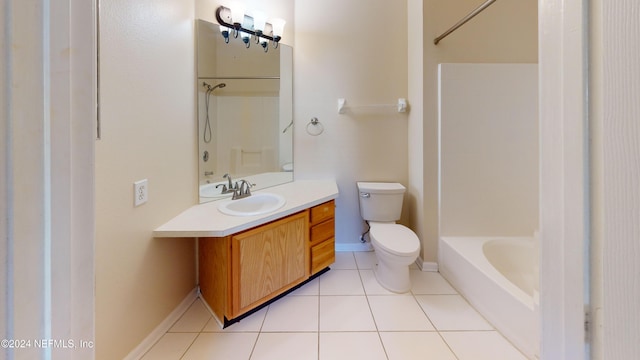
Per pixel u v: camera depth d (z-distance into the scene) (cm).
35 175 36
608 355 40
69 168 41
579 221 44
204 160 196
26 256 35
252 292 164
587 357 43
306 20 257
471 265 177
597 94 41
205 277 181
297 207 185
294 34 257
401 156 263
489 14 214
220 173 210
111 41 114
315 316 168
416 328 156
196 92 188
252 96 230
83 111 44
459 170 215
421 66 219
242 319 165
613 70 38
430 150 219
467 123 212
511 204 215
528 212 215
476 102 211
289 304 180
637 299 36
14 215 34
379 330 154
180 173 171
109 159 115
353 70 259
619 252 38
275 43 241
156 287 148
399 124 262
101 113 110
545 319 52
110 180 116
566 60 46
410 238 198
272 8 241
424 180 221
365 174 264
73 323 42
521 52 216
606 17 39
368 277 216
